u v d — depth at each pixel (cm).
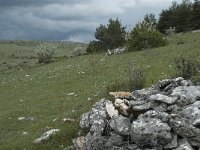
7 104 3338
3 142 2264
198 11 7631
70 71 4450
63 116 2461
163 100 1653
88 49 6850
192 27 7681
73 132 2067
